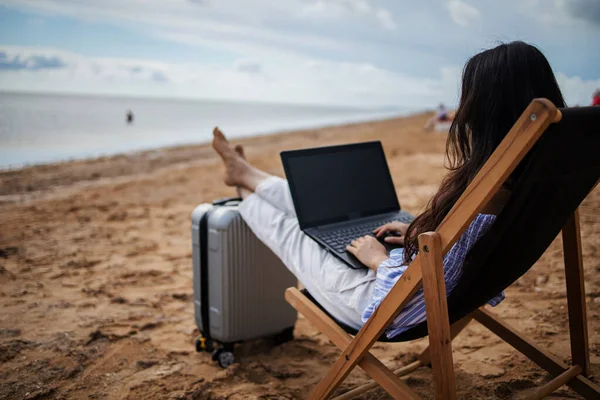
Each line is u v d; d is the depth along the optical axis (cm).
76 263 457
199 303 273
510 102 155
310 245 223
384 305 165
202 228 263
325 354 284
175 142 1948
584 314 203
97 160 1343
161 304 361
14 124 2605
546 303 331
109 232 579
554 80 160
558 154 136
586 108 137
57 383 251
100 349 288
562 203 157
